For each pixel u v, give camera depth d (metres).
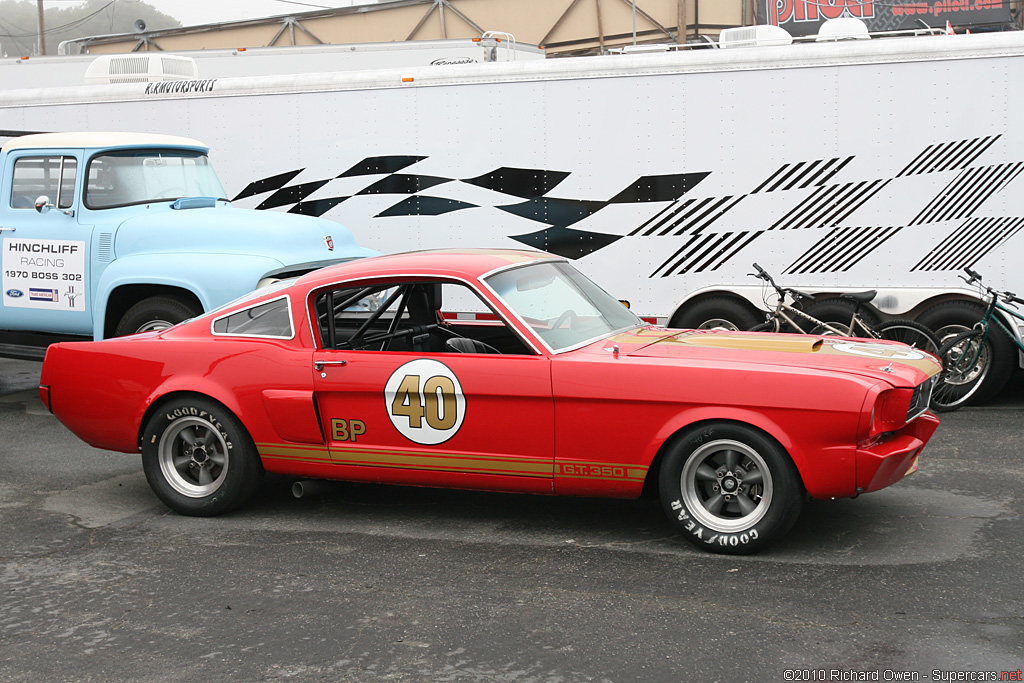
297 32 30.20
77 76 15.15
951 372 8.52
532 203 9.62
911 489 6.07
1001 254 8.43
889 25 22.25
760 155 8.90
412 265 5.59
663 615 4.25
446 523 5.67
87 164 8.74
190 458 5.95
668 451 4.98
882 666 3.72
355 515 5.88
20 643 4.15
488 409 5.21
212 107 10.66
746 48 8.84
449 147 9.83
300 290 5.69
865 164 8.66
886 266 8.70
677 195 9.16
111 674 3.83
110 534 5.62
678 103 9.06
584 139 9.38
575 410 5.05
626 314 6.06
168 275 8.10
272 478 6.77
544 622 4.22
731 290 9.06
